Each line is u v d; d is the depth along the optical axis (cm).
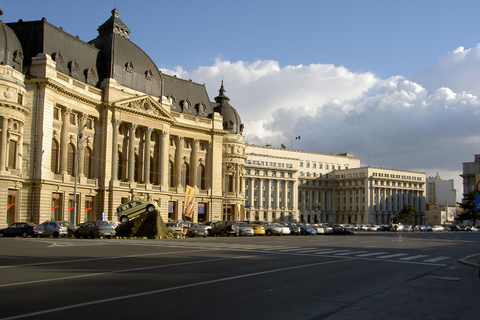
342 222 16638
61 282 1597
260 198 13912
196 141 9238
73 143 6994
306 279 1780
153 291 1438
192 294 1404
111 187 7406
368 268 2220
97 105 7394
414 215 17175
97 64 7644
